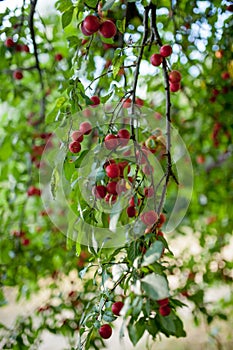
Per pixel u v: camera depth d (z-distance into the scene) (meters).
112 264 0.94
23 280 2.01
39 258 2.00
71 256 1.88
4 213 2.21
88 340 0.96
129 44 1.15
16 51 1.66
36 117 2.12
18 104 2.14
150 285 0.75
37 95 2.08
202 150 2.04
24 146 2.11
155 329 0.85
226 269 2.10
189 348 2.35
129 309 0.79
